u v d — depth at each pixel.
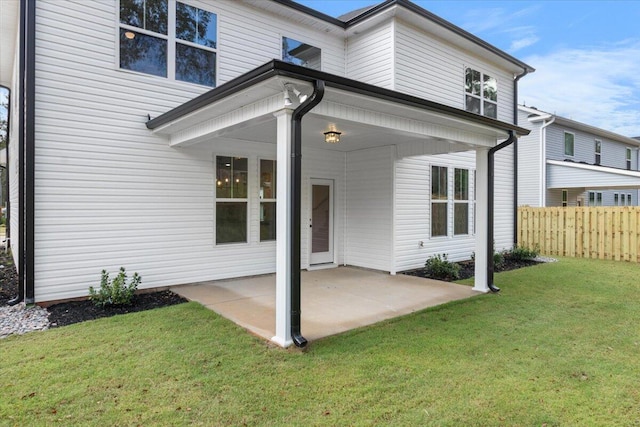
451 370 3.44
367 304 5.70
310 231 8.67
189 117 5.28
